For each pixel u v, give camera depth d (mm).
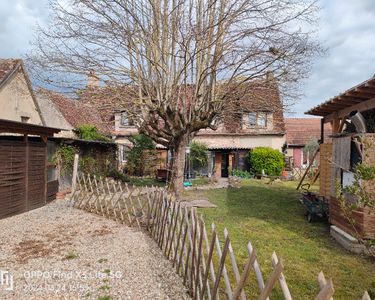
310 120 29109
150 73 11281
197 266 3736
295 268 4797
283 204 10578
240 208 9773
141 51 10945
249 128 21906
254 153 21078
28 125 9133
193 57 10055
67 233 7023
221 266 3145
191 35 9555
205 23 10422
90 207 9375
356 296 3910
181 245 4730
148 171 20781
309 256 5336
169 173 15906
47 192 11062
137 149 20484
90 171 15266
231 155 22641
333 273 4613
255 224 7684
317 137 24984
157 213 6434
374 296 3881
